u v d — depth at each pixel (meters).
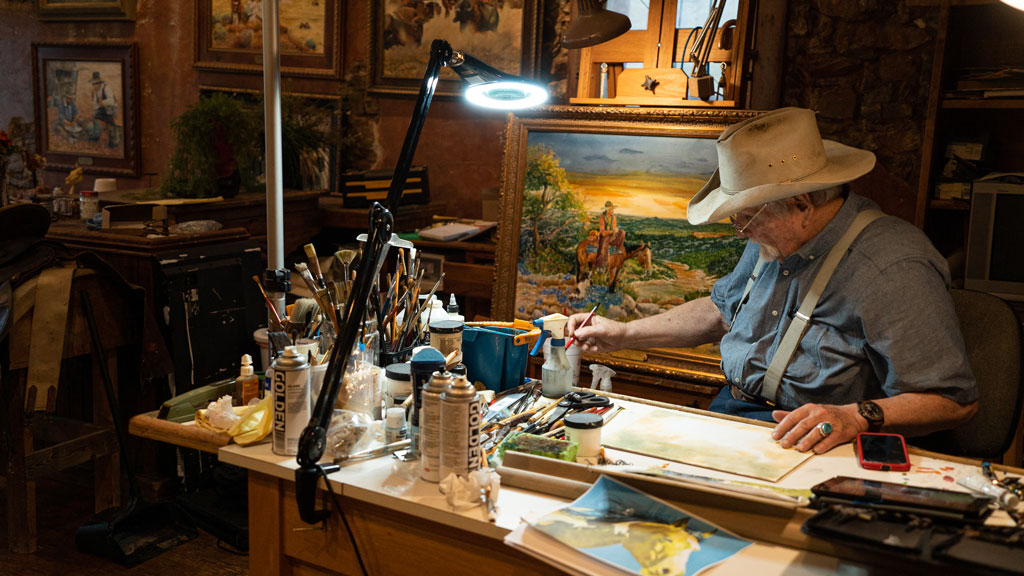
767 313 2.27
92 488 3.52
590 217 3.44
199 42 5.10
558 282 3.50
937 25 3.23
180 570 2.91
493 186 4.40
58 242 3.41
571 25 2.92
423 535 1.62
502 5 4.20
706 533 1.42
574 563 1.34
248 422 1.88
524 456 1.66
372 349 2.09
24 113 5.89
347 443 1.77
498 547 1.54
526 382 2.22
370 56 4.55
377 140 4.65
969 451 2.20
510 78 2.15
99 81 5.52
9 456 2.96
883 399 1.93
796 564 1.34
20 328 2.89
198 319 3.26
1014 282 3.04
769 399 2.26
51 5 5.59
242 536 3.01
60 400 3.56
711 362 3.25
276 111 2.52
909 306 1.99
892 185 3.35
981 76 3.05
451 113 4.44
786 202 2.13
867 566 1.32
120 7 5.31
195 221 3.59
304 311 2.19
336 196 4.70
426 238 3.92
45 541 3.09
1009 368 2.18
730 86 3.22
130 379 3.27
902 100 3.31
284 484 1.78
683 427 1.97
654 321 2.61
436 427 1.65
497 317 3.60
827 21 3.37
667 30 3.29
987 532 1.27
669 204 3.30
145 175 5.39
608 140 3.39
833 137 3.43
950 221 3.37
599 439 1.74
